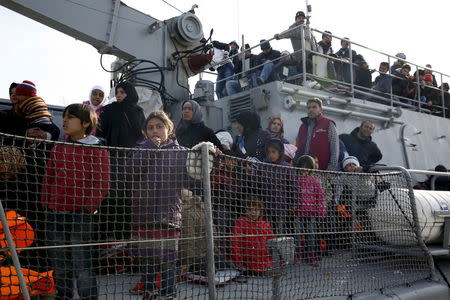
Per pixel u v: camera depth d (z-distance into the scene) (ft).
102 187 9.18
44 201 9.08
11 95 13.23
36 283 8.65
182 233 9.53
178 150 8.86
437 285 13.48
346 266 12.36
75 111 9.90
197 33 21.39
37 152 10.67
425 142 27.32
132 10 19.99
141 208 9.36
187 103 16.16
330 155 17.79
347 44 27.89
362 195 13.42
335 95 23.40
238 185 10.24
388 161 25.00
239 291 9.99
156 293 8.96
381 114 25.35
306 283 11.44
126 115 14.74
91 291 9.14
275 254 10.00
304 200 11.61
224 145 17.46
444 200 15.87
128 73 20.39
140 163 8.88
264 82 23.52
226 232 10.81
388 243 13.96
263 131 17.76
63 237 9.25
